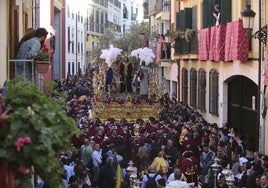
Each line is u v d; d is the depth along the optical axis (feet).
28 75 45.47
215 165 54.08
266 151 76.74
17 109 22.22
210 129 80.64
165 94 139.23
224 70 98.43
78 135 23.84
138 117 118.32
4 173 22.06
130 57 134.10
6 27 46.50
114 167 60.54
